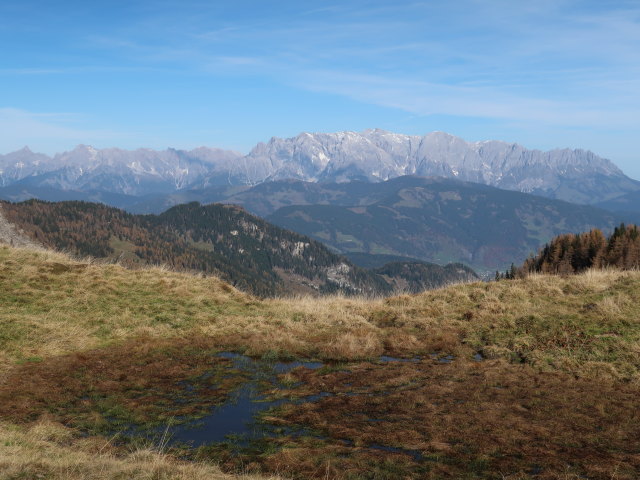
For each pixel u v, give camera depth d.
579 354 14.27
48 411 10.78
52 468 7.27
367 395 11.91
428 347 16.70
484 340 16.80
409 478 7.72
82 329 16.88
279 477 7.61
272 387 12.80
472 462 8.26
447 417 10.22
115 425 10.20
